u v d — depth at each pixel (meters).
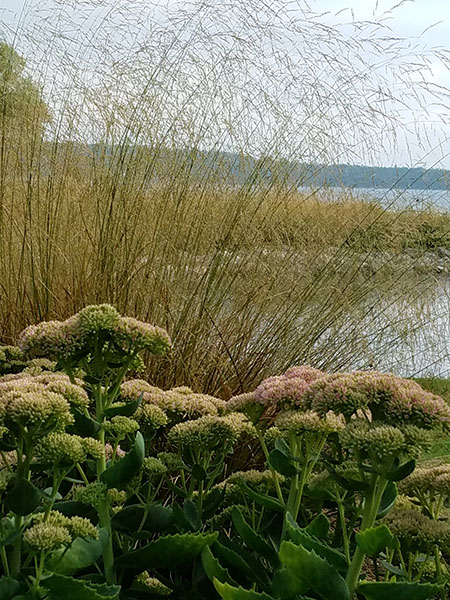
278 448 1.62
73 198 3.68
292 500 1.50
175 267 3.25
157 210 3.42
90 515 1.53
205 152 3.60
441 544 1.41
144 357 2.90
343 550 1.61
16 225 3.63
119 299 3.11
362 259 3.66
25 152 3.62
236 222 3.35
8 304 3.22
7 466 1.42
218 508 1.82
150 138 3.53
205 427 1.61
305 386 1.55
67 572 1.33
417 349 3.85
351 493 1.59
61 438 1.31
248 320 3.21
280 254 3.54
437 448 3.05
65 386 1.45
